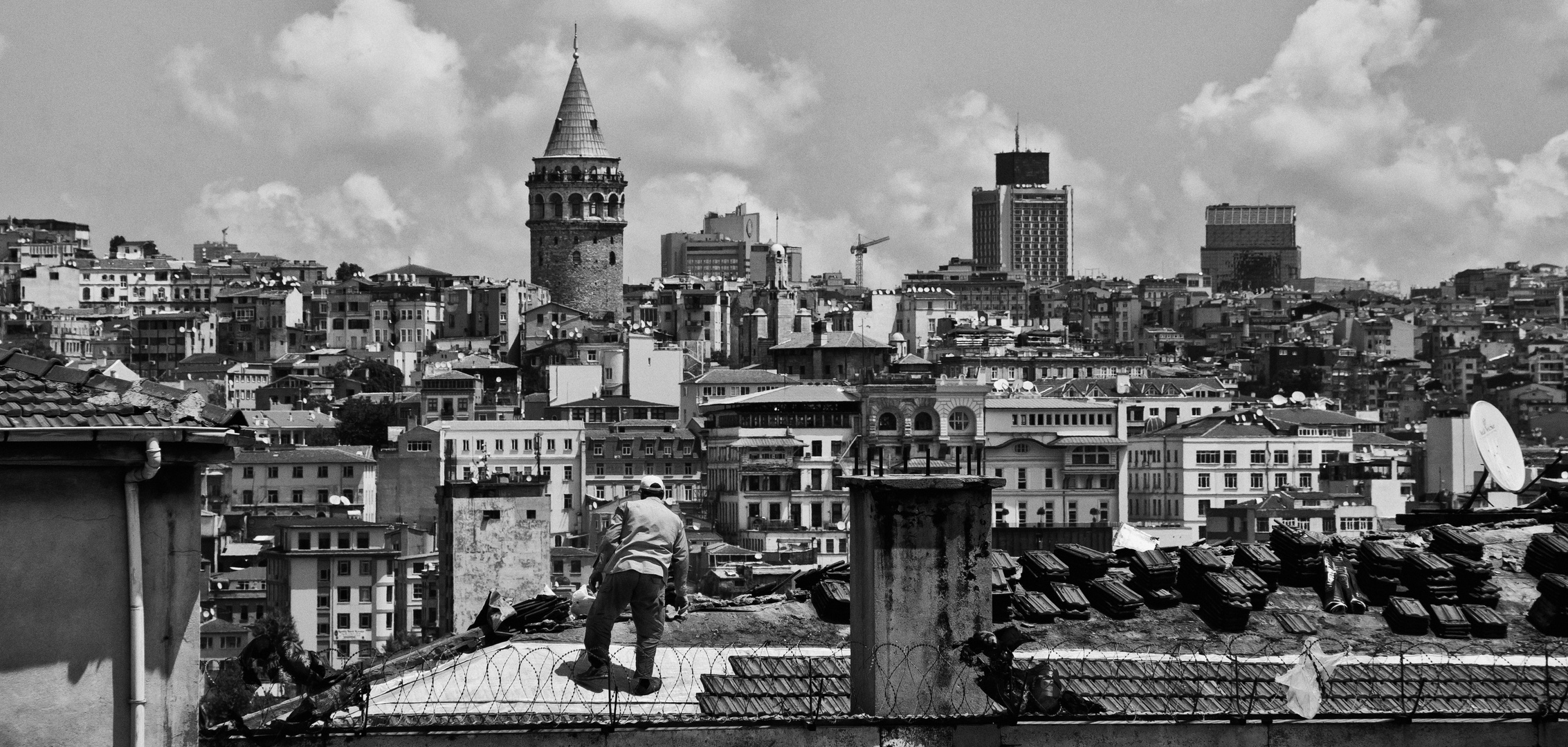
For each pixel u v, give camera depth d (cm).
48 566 3169
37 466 3167
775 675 4341
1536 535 5284
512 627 4794
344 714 3981
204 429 3272
